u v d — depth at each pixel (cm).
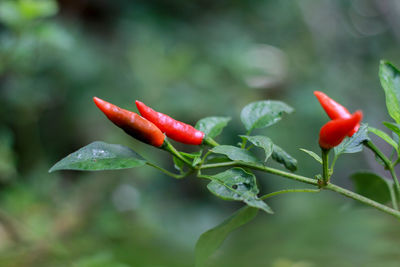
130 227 82
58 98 102
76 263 45
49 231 63
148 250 47
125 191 97
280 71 124
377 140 118
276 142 96
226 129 97
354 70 148
